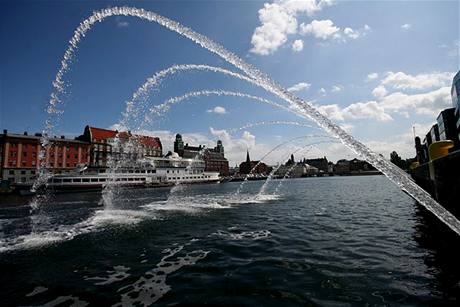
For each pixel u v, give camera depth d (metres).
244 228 18.12
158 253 12.41
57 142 94.00
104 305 7.35
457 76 31.42
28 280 9.34
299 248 12.55
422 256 10.92
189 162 117.62
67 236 16.31
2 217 26.39
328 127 13.27
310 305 6.99
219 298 7.52
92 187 77.81
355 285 8.16
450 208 14.45
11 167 83.12
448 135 35.25
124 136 87.31
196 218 22.81
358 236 14.84
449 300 7.11
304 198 41.09
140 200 43.19
